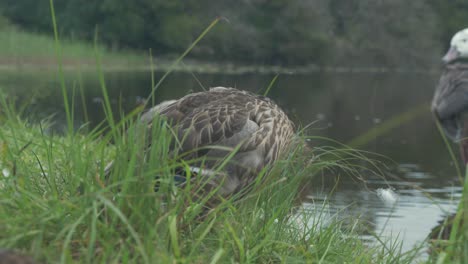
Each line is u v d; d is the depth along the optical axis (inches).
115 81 1382.9
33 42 1807.3
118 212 143.0
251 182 211.3
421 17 3021.7
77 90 1088.8
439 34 3206.2
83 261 149.8
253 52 2571.4
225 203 182.1
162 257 145.9
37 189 191.3
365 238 285.9
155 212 162.2
